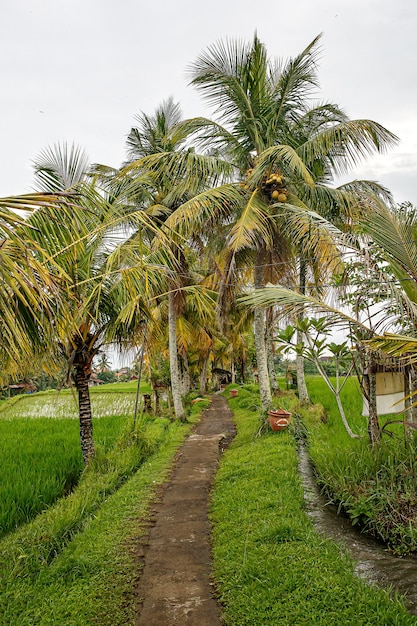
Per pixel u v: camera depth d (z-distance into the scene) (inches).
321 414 487.2
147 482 315.6
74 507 243.6
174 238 498.0
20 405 1142.3
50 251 185.9
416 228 252.1
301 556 172.6
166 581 176.2
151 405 798.5
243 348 1381.6
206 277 704.4
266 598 150.7
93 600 162.7
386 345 193.2
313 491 259.3
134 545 210.1
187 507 264.2
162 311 738.8
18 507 251.6
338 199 437.1
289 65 434.9
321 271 345.1
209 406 941.2
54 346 174.2
